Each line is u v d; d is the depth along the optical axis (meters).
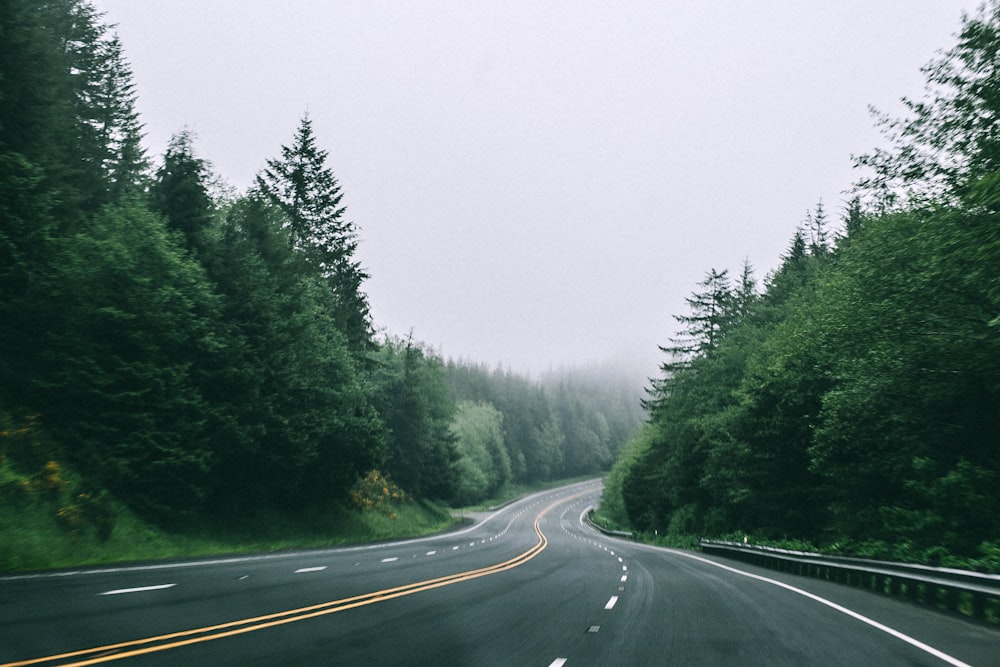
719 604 14.86
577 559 31.48
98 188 41.16
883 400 26.52
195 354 33.81
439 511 98.31
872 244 27.11
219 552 29.47
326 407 44.53
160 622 9.89
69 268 28.62
